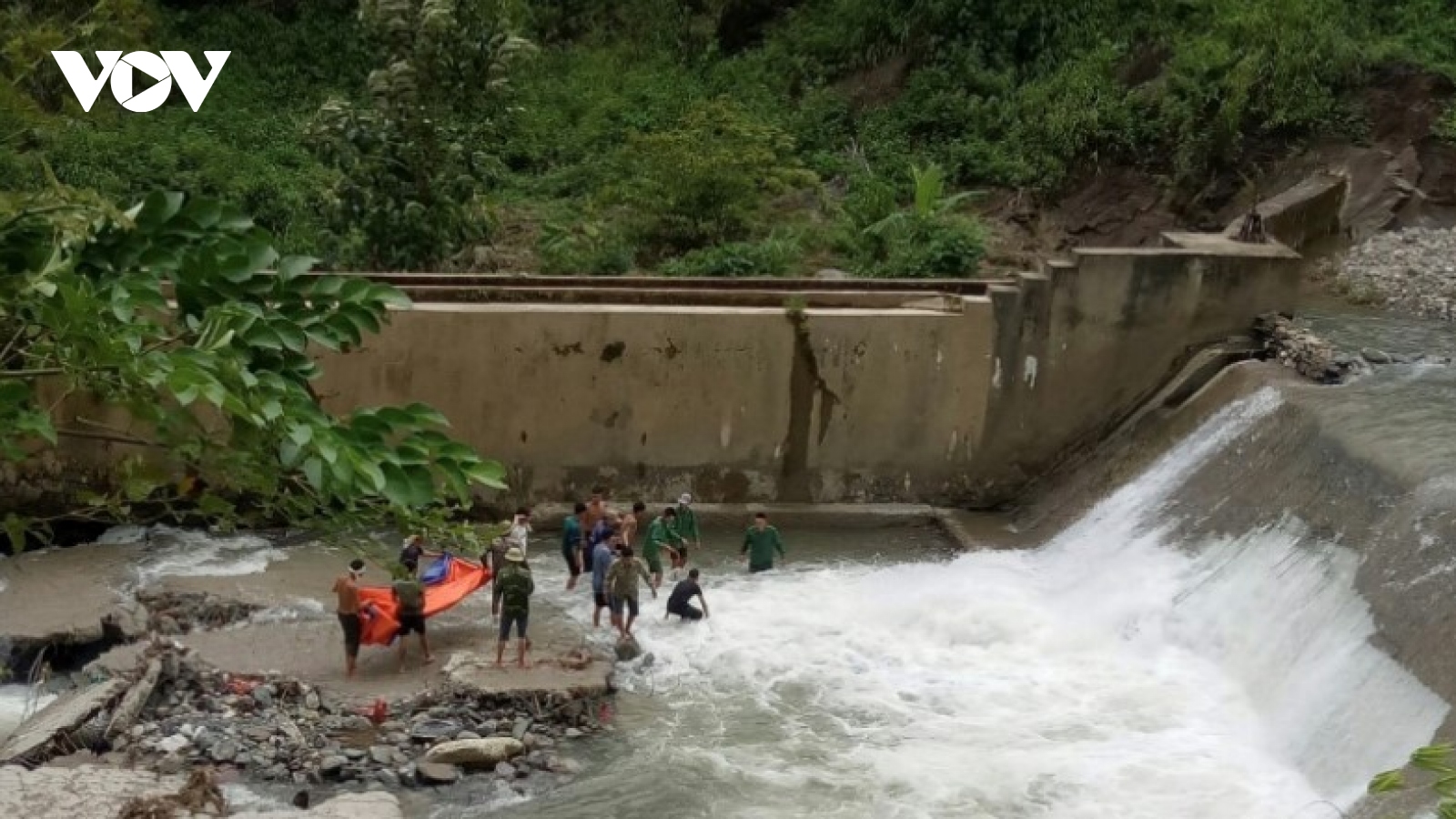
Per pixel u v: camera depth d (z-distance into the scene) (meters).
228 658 17.11
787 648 17.86
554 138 33.59
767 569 20.33
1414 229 27.39
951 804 14.30
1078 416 22.41
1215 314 22.08
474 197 26.98
